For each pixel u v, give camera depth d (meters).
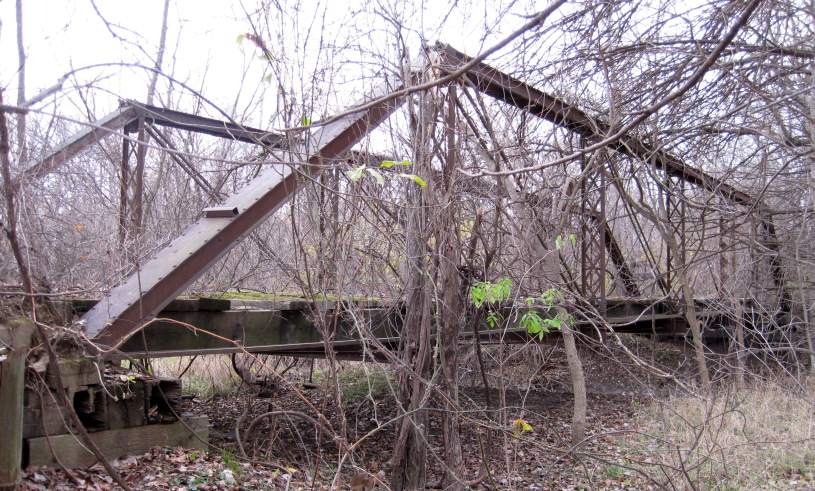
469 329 7.65
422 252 6.18
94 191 8.02
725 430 7.99
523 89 7.92
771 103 6.52
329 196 6.01
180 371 12.62
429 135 6.24
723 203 10.31
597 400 12.74
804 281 11.98
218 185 9.13
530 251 7.48
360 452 8.25
